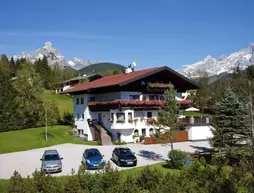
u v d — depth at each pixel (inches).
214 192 636.7
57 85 3868.1
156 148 1421.0
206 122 1712.6
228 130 1046.4
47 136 1722.4
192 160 1081.4
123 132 1555.1
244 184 679.1
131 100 1507.1
